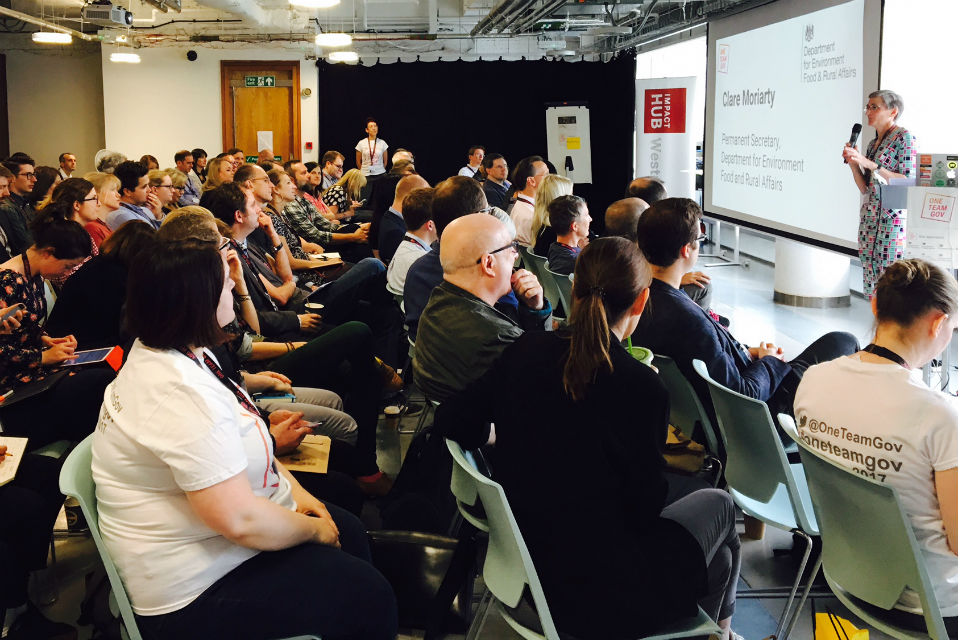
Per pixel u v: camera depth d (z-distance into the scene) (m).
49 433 2.92
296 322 4.07
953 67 6.22
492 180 8.34
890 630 1.91
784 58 7.13
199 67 13.81
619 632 1.79
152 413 1.65
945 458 1.80
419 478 3.24
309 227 7.30
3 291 3.11
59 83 14.84
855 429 1.90
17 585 2.27
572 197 4.66
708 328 2.86
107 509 1.71
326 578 1.79
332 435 3.15
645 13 8.88
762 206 7.64
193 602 1.71
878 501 1.78
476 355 2.52
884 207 5.29
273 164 7.59
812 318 7.25
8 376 3.03
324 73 14.02
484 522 2.19
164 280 1.67
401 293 4.34
